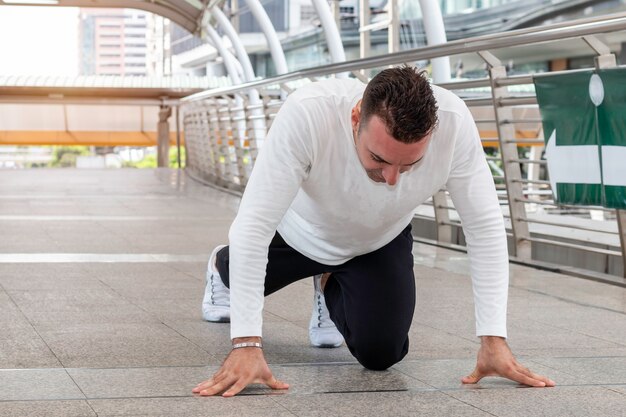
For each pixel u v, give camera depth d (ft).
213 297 13.76
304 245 10.57
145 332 13.00
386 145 8.12
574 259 22.79
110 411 8.86
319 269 10.68
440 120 9.13
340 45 41.01
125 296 16.16
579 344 12.71
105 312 14.58
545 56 82.69
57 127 99.35
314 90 9.17
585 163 18.95
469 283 18.60
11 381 10.05
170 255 22.06
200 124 58.65
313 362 11.30
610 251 20.12
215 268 13.73
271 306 15.43
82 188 48.26
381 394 9.68
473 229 9.78
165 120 90.02
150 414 8.75
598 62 18.19
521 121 22.47
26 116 98.84
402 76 8.09
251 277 9.21
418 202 9.57
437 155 9.20
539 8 87.10
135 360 11.22
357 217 9.68
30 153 132.77
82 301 15.60
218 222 30.94
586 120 18.74
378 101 8.07
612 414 9.06
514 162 22.81
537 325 14.17
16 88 89.04
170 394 9.50
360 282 10.31
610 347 12.53
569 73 18.97
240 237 9.11
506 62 86.58
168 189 48.91
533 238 22.90
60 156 131.75
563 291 17.76
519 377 9.96
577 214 39.50
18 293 16.37
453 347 12.29
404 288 10.30
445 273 20.15
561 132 19.57
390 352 10.46
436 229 28.66
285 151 9.02
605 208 18.92
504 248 9.82
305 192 9.86
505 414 9.01
